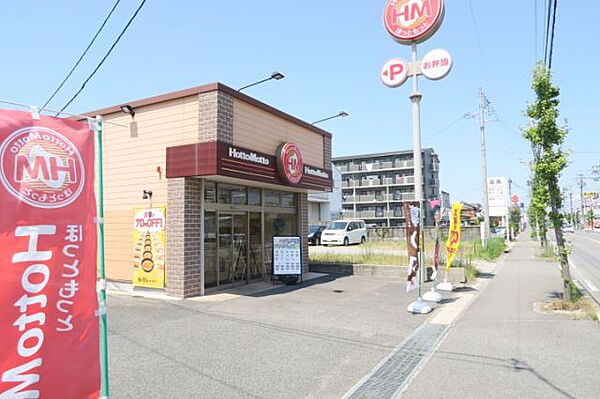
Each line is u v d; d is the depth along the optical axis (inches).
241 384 183.9
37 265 111.7
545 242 1056.8
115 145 434.0
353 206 2532.0
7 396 105.1
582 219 3545.8
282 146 461.1
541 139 339.3
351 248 916.0
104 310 127.0
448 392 175.3
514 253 974.4
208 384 183.5
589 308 326.6
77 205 120.8
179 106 400.5
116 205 432.1
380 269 542.0
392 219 2436.0
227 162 374.9
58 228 116.2
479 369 202.8
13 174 109.0
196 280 394.9
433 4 402.9
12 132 109.4
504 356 222.2
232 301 373.1
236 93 405.4
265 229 506.6
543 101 335.6
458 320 306.8
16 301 107.6
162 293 396.5
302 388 180.1
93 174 126.3
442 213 441.1
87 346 120.6
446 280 453.4
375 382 187.2
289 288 449.1
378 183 2484.0
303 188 510.3
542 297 390.6
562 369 201.2
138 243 412.8
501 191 1414.9
